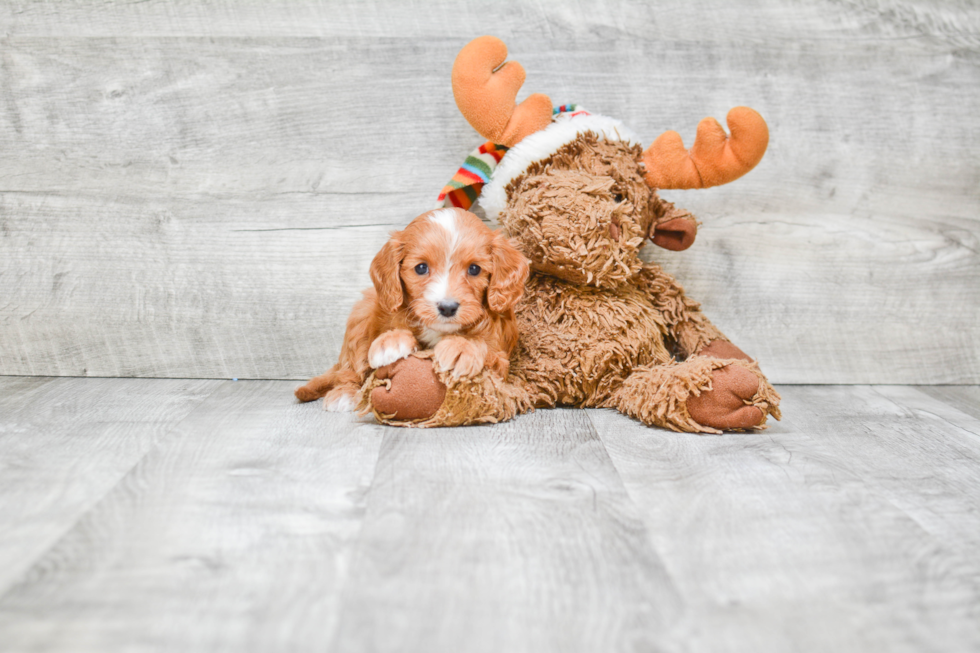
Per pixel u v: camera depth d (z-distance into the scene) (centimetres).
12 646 79
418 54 216
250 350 224
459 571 97
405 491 125
